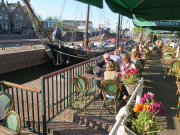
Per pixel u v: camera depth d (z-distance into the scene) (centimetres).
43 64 1992
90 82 511
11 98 282
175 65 579
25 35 4234
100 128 325
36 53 1864
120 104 378
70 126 339
